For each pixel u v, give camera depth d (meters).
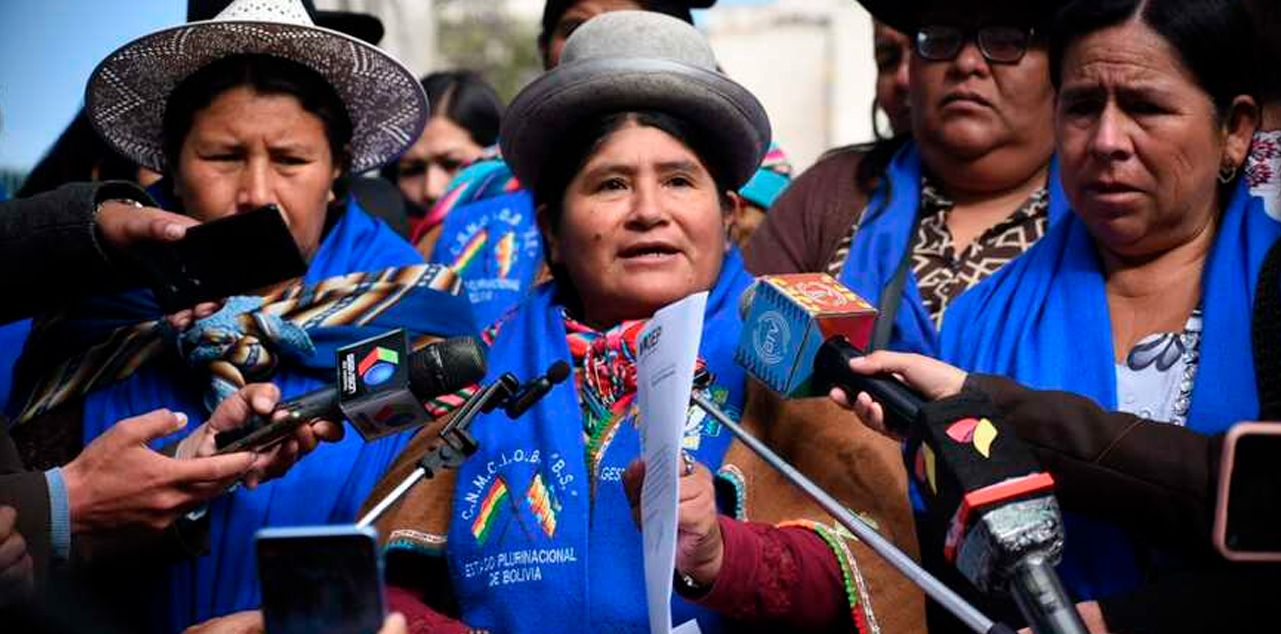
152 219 3.01
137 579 3.11
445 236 4.39
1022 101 3.46
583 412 2.99
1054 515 2.18
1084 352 2.97
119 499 2.75
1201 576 2.60
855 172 3.69
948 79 3.48
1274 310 2.79
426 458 2.58
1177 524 2.59
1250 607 2.55
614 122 3.03
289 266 3.02
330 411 2.77
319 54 3.41
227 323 3.35
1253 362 2.78
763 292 2.70
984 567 2.18
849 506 2.79
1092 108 2.95
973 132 3.46
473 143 5.66
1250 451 2.07
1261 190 2.96
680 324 2.45
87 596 2.36
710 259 3.04
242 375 3.36
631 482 2.57
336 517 3.22
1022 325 3.10
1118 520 2.64
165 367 3.46
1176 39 2.88
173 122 3.42
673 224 3.00
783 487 2.87
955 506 2.22
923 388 2.62
